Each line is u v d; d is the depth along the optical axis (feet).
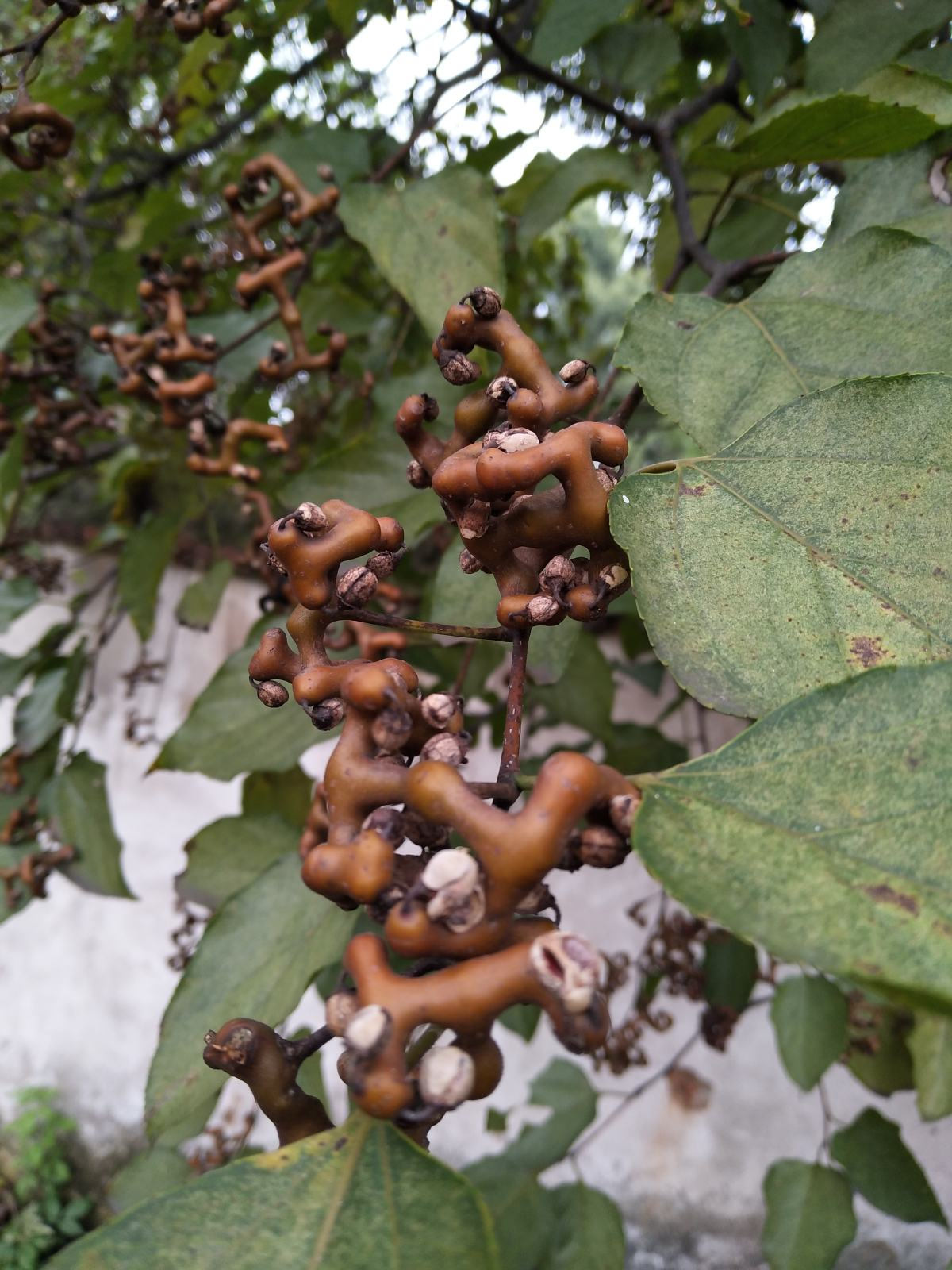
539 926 0.46
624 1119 2.89
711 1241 2.80
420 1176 0.49
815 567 0.56
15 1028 3.47
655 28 1.50
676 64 1.49
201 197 2.04
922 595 0.55
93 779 1.57
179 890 1.22
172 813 3.16
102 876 1.52
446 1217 0.47
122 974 3.34
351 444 1.16
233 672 1.23
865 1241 2.63
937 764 0.47
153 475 1.67
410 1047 0.51
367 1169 0.49
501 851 0.43
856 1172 1.65
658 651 0.54
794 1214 1.64
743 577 0.56
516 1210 1.84
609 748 1.69
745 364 0.71
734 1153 2.82
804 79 1.08
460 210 1.05
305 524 0.54
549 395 0.61
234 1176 0.49
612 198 2.05
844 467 0.59
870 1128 1.68
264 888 0.91
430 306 1.03
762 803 0.48
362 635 1.24
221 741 1.21
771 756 0.50
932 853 0.45
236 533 2.47
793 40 1.29
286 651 0.58
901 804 0.47
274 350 1.25
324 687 0.54
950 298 0.69
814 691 0.51
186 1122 1.37
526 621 0.56
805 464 0.59
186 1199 0.48
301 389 2.06
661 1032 2.00
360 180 1.42
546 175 1.77
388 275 1.05
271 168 1.20
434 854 0.47
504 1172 1.90
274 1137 2.78
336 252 1.84
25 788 1.64
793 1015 1.73
